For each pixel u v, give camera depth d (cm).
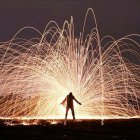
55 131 1753
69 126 1961
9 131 1752
